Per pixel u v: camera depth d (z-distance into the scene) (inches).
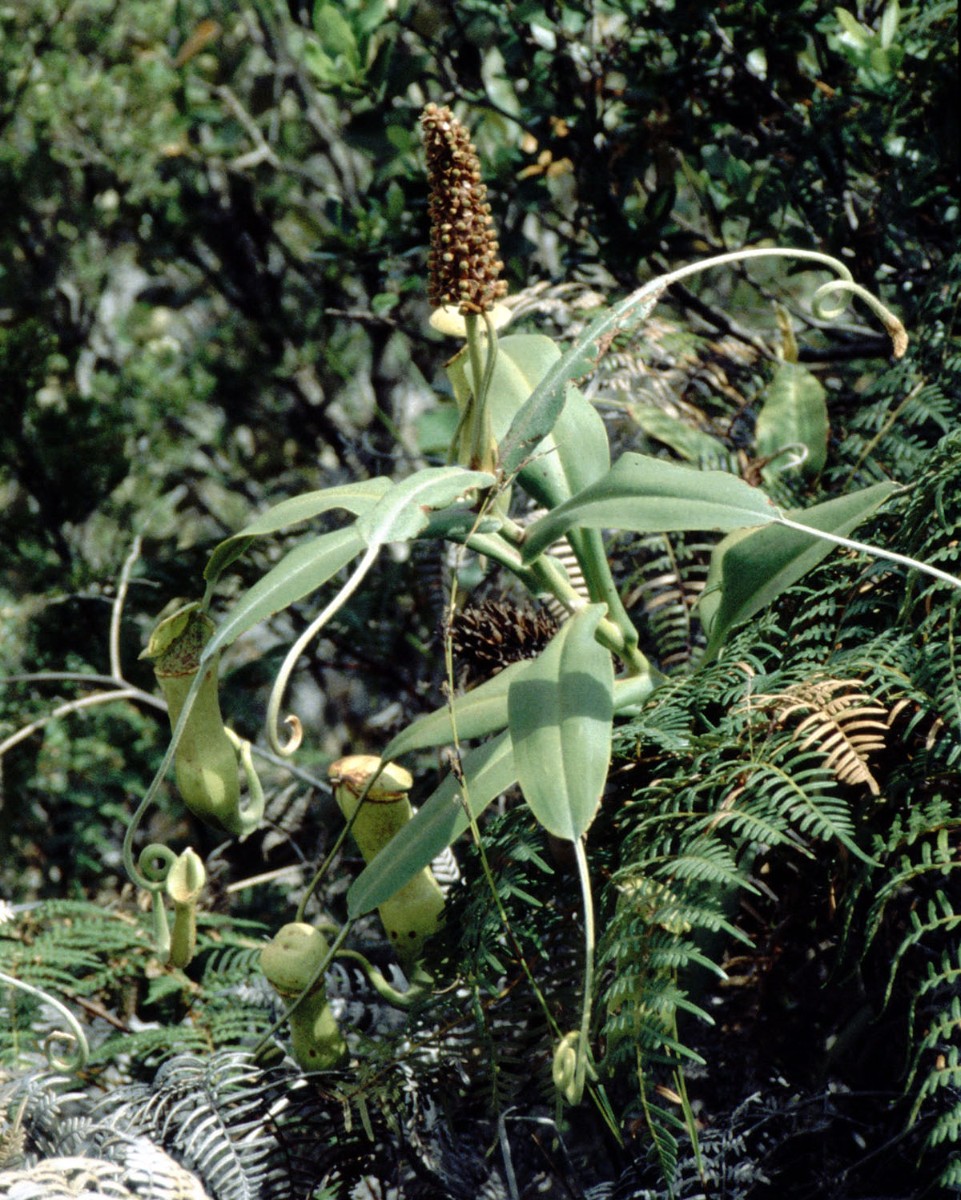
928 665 67.1
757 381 86.8
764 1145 70.7
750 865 69.0
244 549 70.1
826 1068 71.6
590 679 67.0
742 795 67.4
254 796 71.0
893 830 65.9
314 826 94.6
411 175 98.6
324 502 69.3
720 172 96.1
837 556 71.7
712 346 89.2
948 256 86.5
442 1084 70.9
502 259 96.1
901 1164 70.1
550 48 94.7
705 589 72.9
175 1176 67.6
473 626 77.9
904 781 66.8
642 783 69.9
